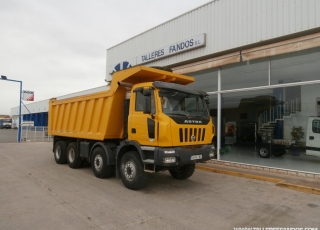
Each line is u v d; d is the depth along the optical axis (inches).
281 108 345.7
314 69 306.3
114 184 268.8
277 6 326.3
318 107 310.3
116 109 288.2
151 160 226.7
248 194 238.7
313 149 318.3
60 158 385.7
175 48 459.2
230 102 395.5
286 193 243.3
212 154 257.6
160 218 174.9
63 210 187.0
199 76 437.7
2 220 167.0
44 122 1788.9
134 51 563.5
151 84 233.9
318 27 289.9
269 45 327.0
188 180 293.7
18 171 332.8
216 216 180.7
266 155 367.2
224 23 386.9
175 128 223.8
